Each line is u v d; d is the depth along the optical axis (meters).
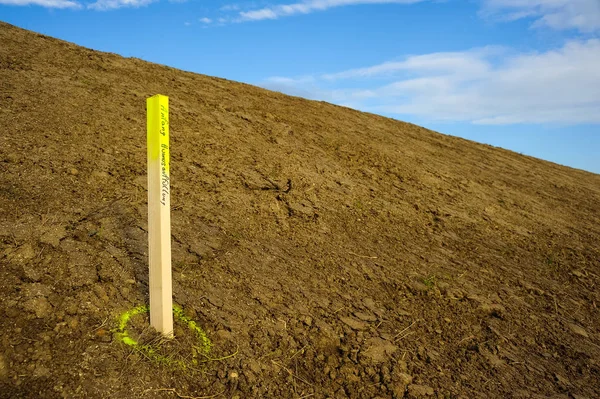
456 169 9.62
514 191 9.30
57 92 6.96
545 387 3.74
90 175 5.03
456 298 4.76
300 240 5.10
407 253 5.47
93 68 8.73
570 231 7.79
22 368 2.73
